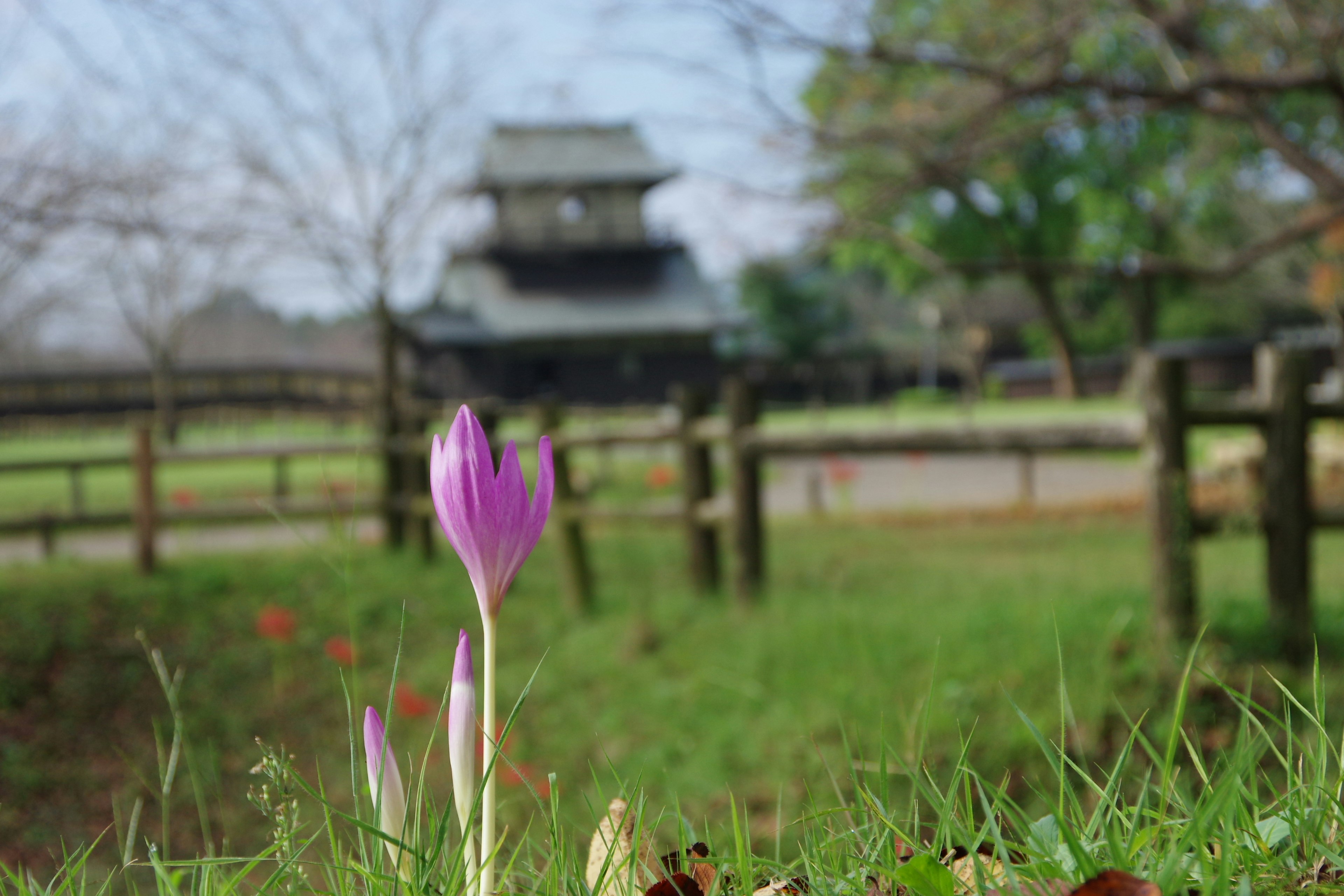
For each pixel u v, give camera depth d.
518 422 23.95
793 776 3.73
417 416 9.31
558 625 7.09
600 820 1.09
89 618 7.09
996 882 0.94
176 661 6.36
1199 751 1.18
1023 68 7.82
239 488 15.35
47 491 16.05
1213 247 23.39
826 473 19.78
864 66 7.73
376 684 6.18
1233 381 39.03
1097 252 32.66
